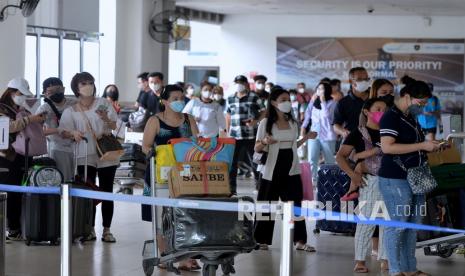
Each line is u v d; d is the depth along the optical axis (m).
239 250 6.89
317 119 14.90
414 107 7.63
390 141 7.59
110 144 9.90
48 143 10.48
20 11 13.48
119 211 12.94
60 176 9.73
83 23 18.53
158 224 7.89
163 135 8.34
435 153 8.94
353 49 28.05
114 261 8.98
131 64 20.47
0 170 9.31
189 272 8.42
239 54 28.36
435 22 27.83
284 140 9.55
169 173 7.39
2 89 13.20
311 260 9.29
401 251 8.05
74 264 8.79
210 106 14.25
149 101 15.33
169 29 20.55
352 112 10.50
